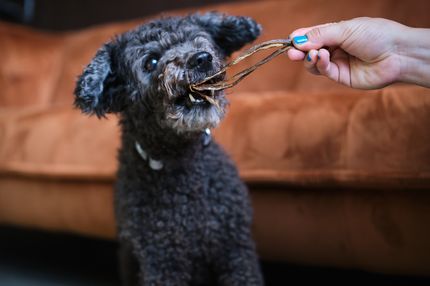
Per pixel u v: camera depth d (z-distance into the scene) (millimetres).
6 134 1411
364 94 979
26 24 2646
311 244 1045
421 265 916
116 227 1159
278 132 1016
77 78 944
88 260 1705
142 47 960
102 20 2432
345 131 932
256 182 1046
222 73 861
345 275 1361
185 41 950
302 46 770
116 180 1115
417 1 1375
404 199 897
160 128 954
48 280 1487
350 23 772
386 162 875
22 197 1429
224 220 994
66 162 1276
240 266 990
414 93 885
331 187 971
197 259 1014
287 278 1365
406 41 768
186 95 878
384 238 935
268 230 1096
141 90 951
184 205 973
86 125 1288
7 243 1962
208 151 1015
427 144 836
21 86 2086
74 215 1346
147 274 968
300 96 1085
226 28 1060
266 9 1699
